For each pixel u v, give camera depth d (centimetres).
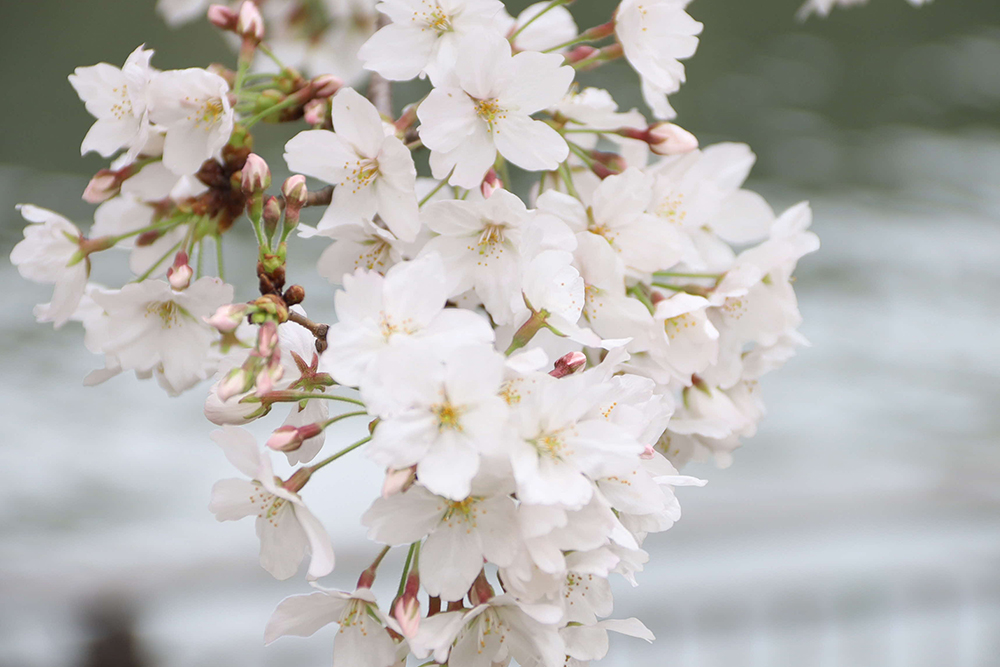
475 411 65
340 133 69
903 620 147
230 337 72
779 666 145
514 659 67
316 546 66
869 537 155
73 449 146
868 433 165
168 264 74
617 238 71
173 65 153
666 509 68
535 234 68
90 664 108
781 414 172
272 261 68
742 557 151
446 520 66
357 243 71
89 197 71
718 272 75
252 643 127
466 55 68
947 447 160
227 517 67
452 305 71
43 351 162
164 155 70
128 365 71
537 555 65
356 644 67
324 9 81
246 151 72
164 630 120
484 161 69
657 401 68
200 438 154
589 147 75
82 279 72
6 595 105
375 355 65
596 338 68
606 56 72
